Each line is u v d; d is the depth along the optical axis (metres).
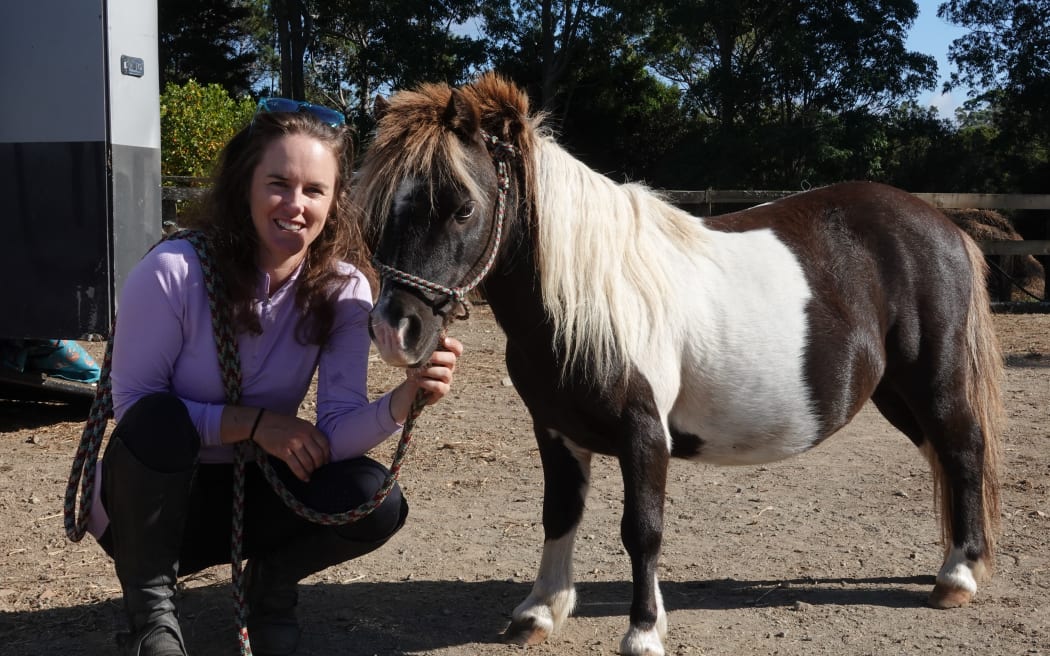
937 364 3.03
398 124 2.23
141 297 2.17
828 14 26.67
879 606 2.99
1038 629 2.78
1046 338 8.58
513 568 3.36
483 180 2.28
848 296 2.92
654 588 2.54
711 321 2.68
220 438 2.20
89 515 2.29
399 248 2.14
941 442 3.07
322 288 2.30
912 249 3.06
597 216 2.49
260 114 2.20
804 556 3.46
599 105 31.14
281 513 2.34
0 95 5.09
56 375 5.70
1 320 5.21
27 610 2.94
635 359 2.48
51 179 5.07
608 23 27.75
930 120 29.02
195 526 2.38
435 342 2.17
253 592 2.48
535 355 2.51
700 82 26.84
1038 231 15.48
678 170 25.91
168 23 33.19
